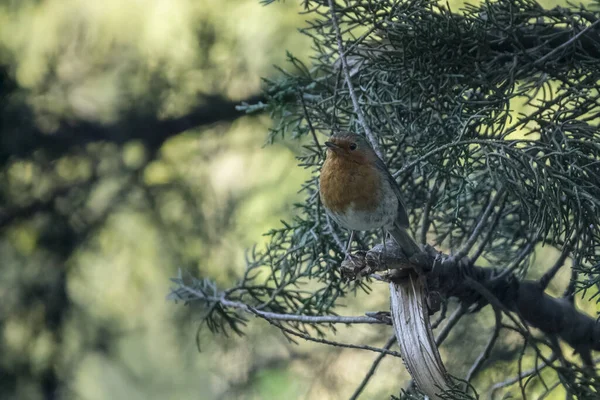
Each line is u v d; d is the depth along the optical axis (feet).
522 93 28.35
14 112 55.72
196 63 53.67
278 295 31.96
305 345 44.04
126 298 53.06
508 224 33.30
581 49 28.76
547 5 41.60
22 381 51.67
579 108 27.89
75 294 53.11
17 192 54.34
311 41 51.75
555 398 37.68
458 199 26.17
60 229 53.52
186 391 52.60
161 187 52.70
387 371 41.81
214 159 52.90
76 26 56.80
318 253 30.86
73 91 56.18
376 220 27.63
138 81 55.36
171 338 51.31
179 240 50.78
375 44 30.89
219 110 53.98
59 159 55.42
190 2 53.88
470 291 28.40
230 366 45.09
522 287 29.73
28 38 57.00
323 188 28.17
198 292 33.40
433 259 26.21
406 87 29.14
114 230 53.31
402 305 25.59
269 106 32.81
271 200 49.14
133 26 55.72
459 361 37.60
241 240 48.62
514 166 25.23
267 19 52.65
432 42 28.78
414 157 29.43
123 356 53.36
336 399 42.39
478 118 27.02
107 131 55.57
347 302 41.81
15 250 53.36
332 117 30.19
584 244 25.64
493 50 29.91
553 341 30.99
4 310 52.39
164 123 55.01
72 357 52.54
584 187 25.53
